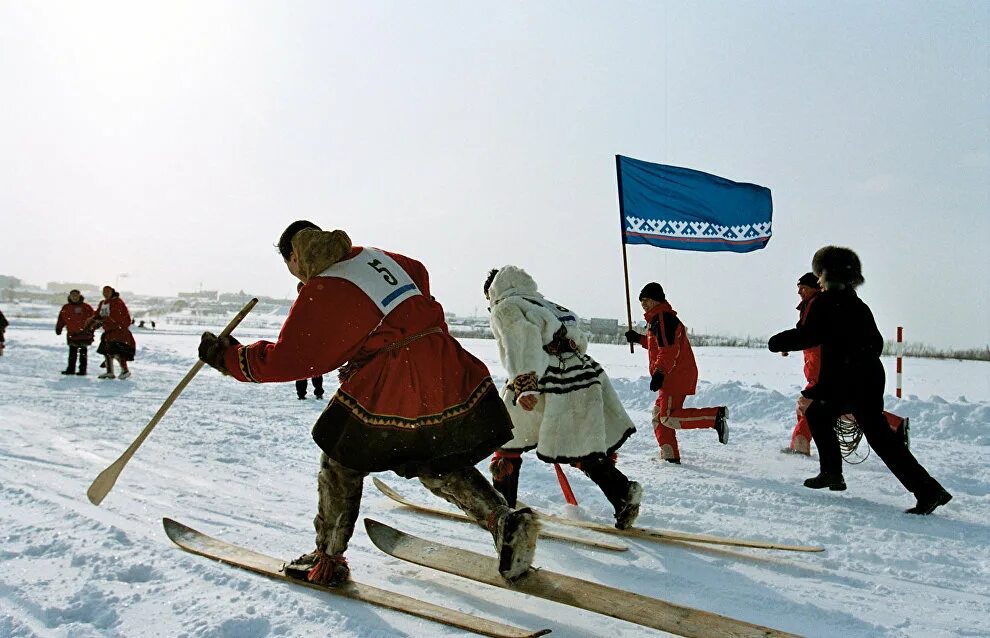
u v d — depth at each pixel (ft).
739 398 30.14
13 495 14.55
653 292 20.39
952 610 10.03
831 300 15.58
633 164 27.48
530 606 9.88
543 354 13.04
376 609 9.55
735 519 14.51
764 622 9.70
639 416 28.91
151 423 10.43
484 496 9.99
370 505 15.20
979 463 19.66
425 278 10.72
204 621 8.86
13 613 9.01
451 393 9.87
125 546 11.59
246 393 34.22
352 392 9.80
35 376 40.29
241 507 14.73
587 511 14.92
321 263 9.80
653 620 8.89
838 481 15.80
